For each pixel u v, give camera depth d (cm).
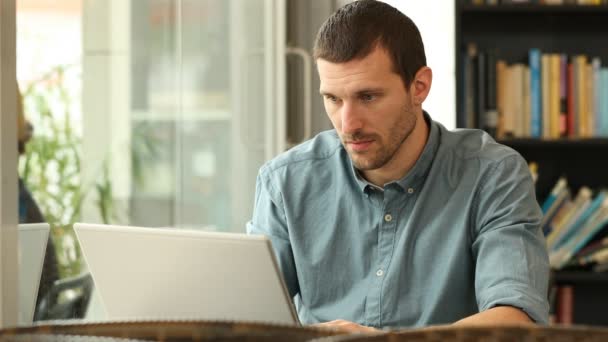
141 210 281
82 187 251
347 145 180
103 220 260
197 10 313
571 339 35
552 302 375
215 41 323
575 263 370
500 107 371
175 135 301
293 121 411
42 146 235
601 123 372
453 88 404
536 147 398
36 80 235
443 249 186
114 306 152
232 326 40
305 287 196
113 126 267
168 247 141
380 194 192
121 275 148
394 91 177
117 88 269
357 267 192
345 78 173
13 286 122
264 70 349
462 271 185
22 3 232
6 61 119
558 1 379
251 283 136
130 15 276
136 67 280
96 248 149
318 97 421
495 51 370
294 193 201
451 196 190
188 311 144
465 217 186
